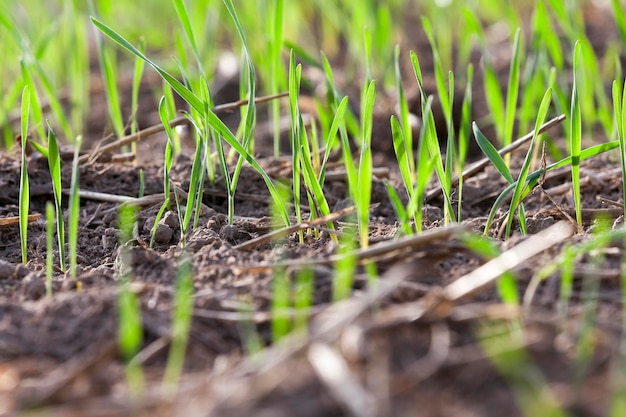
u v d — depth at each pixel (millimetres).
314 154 629
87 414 413
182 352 445
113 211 586
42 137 662
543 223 547
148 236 558
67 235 571
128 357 441
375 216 599
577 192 536
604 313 449
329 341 422
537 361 420
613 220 560
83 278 498
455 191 613
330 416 403
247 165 640
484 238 507
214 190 617
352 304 437
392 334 435
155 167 648
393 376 419
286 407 406
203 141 559
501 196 523
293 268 482
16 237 569
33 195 612
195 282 486
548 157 694
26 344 454
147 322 458
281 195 585
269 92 762
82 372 427
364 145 476
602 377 413
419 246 484
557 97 646
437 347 428
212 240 531
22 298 488
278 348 429
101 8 798
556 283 467
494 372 416
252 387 411
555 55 676
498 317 440
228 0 542
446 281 477
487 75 666
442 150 792
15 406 419
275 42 624
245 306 465
